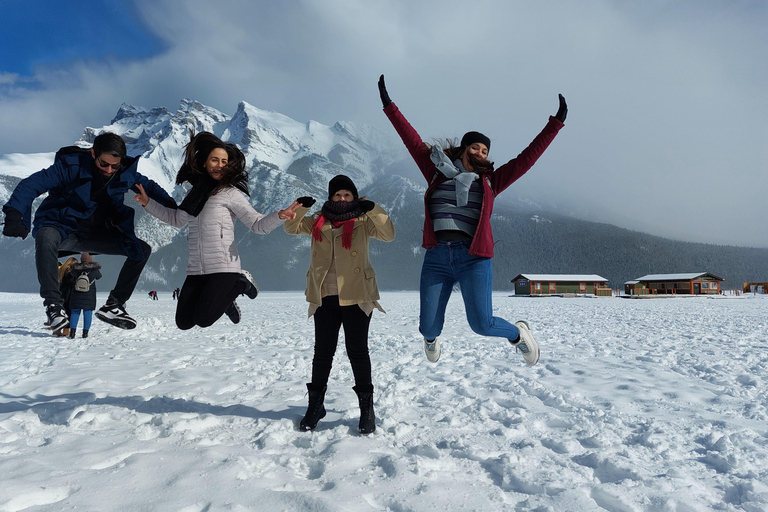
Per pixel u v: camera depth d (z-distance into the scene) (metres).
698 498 2.26
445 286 3.47
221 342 9.12
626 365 6.29
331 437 3.12
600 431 3.32
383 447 2.92
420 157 3.69
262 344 8.81
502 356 7.12
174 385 4.75
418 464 2.53
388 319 16.16
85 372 5.57
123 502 1.99
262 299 52.53
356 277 3.29
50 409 3.67
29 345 8.46
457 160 3.56
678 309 25.33
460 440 3.03
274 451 2.78
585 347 8.41
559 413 3.90
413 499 2.14
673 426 3.49
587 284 74.00
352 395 4.35
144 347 8.21
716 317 17.42
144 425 3.27
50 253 3.72
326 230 3.37
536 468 2.60
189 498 2.04
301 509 1.99
